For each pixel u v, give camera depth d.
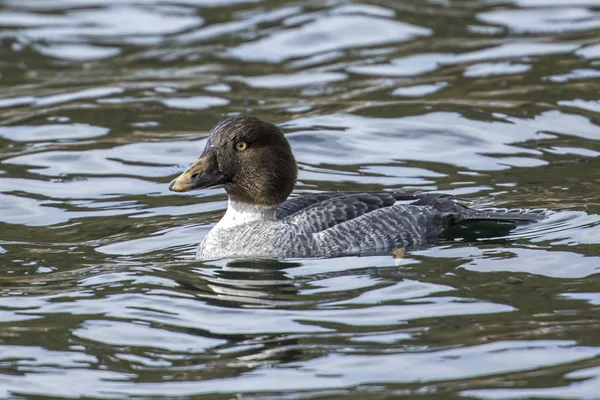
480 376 9.20
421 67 20.25
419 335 10.05
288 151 12.92
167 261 12.54
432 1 23.98
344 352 9.74
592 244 12.36
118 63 21.39
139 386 9.25
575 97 18.20
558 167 15.52
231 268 12.14
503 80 19.22
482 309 10.60
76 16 24.17
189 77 20.50
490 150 16.42
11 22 23.70
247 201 12.87
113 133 17.81
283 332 10.23
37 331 10.50
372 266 11.96
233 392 9.06
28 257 12.77
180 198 15.17
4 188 15.46
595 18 22.25
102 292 11.48
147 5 24.75
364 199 13.00
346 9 23.45
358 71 20.33
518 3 23.53
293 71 20.56
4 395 9.16
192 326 10.50
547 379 9.10
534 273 11.54
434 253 12.30
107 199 15.11
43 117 18.59
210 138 12.84
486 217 13.07
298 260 12.30
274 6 24.19
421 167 15.92
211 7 24.47
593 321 10.20
